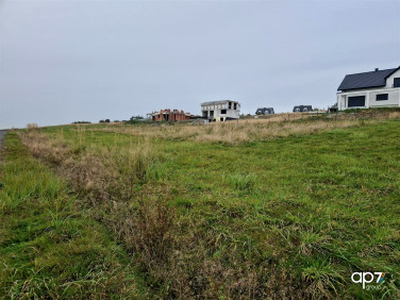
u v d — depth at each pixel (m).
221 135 9.14
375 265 1.78
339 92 27.67
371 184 3.38
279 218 2.47
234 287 1.63
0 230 2.12
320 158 5.05
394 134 7.44
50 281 1.57
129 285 1.66
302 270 1.77
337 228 2.26
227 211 2.65
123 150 5.51
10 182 3.13
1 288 1.50
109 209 2.80
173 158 5.44
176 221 2.41
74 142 7.14
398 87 22.42
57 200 2.79
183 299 1.58
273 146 6.90
